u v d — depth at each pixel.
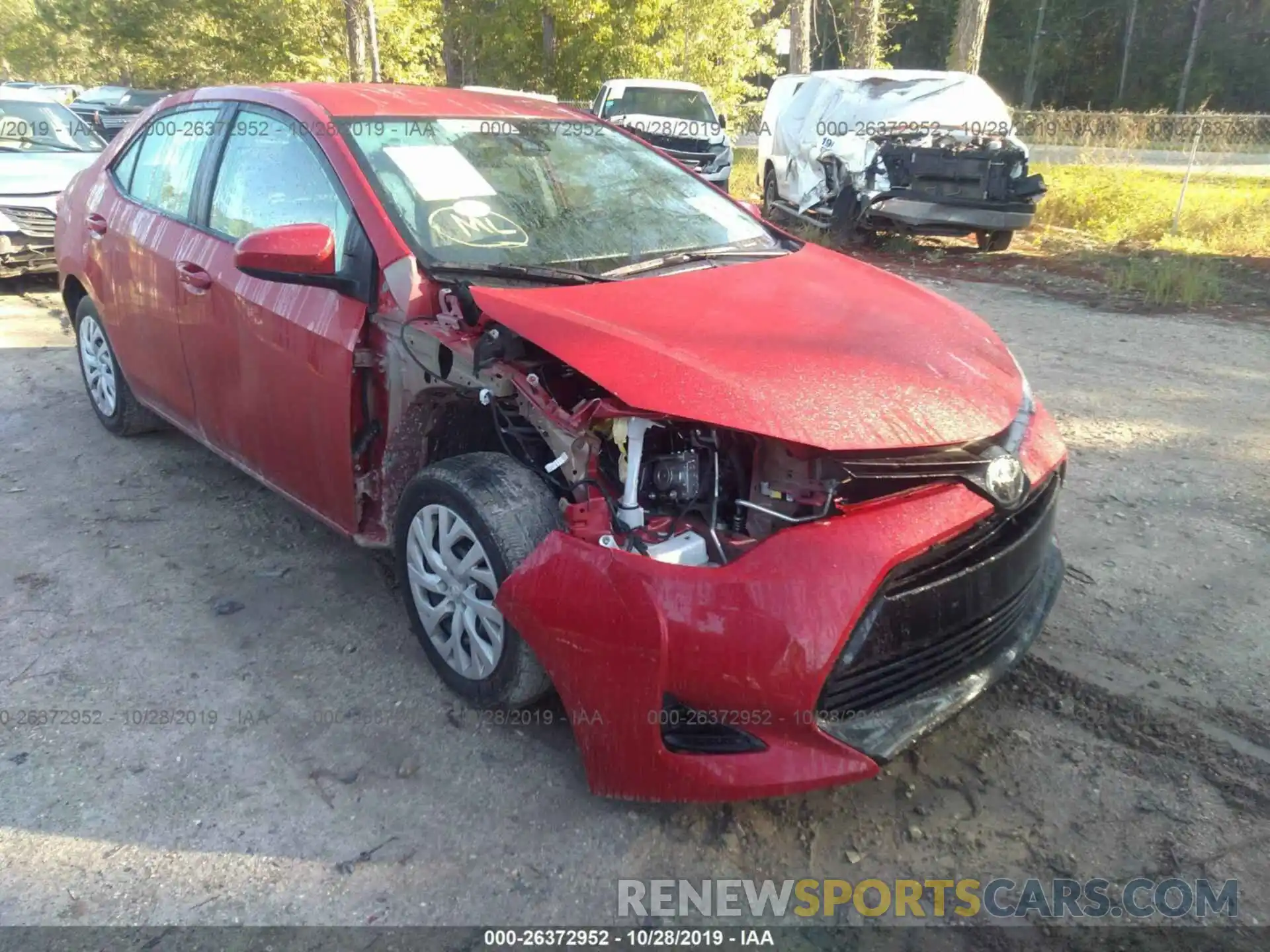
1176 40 45.06
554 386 2.78
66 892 2.43
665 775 2.45
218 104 4.23
